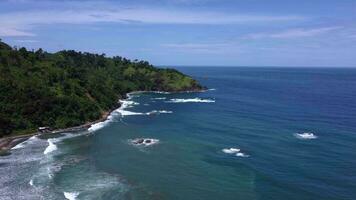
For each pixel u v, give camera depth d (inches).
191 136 4296.3
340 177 2871.6
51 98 4803.2
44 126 4500.5
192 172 3024.1
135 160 3351.4
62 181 2787.9
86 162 3272.6
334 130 4552.2
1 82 4638.3
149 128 4761.3
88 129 4658.0
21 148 3683.6
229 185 2728.8
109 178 2874.0
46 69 5836.6
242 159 3371.1
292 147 3774.6
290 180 2817.4
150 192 2598.4
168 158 3417.8
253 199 2470.5
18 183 2719.0
